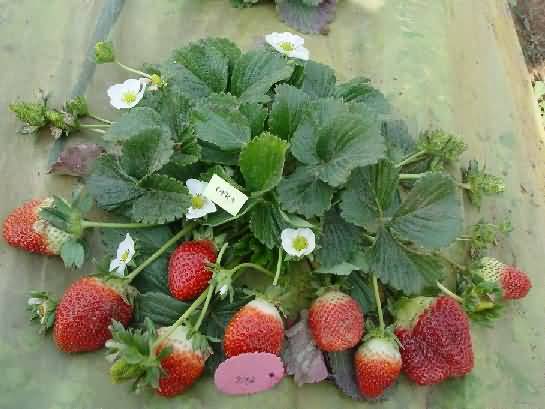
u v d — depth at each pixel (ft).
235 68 1.58
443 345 1.39
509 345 1.59
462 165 1.78
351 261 1.43
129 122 1.46
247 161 1.38
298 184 1.42
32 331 1.40
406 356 1.42
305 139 1.45
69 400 1.33
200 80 1.59
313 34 1.95
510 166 1.88
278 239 1.40
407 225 1.43
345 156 1.40
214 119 1.45
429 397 1.47
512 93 2.05
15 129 1.64
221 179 1.39
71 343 1.32
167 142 1.39
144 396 1.35
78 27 1.84
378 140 1.39
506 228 1.67
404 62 1.92
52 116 1.59
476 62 2.06
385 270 1.43
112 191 1.44
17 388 1.34
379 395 1.40
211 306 1.37
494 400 1.51
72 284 1.43
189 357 1.27
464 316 1.42
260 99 1.52
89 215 1.50
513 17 2.65
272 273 1.43
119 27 1.84
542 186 1.90
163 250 1.40
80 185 1.51
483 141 1.89
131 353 1.18
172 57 1.61
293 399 1.40
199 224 1.44
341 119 1.41
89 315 1.30
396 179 1.42
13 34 1.80
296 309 1.44
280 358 1.34
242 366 1.27
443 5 2.10
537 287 1.70
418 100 1.86
